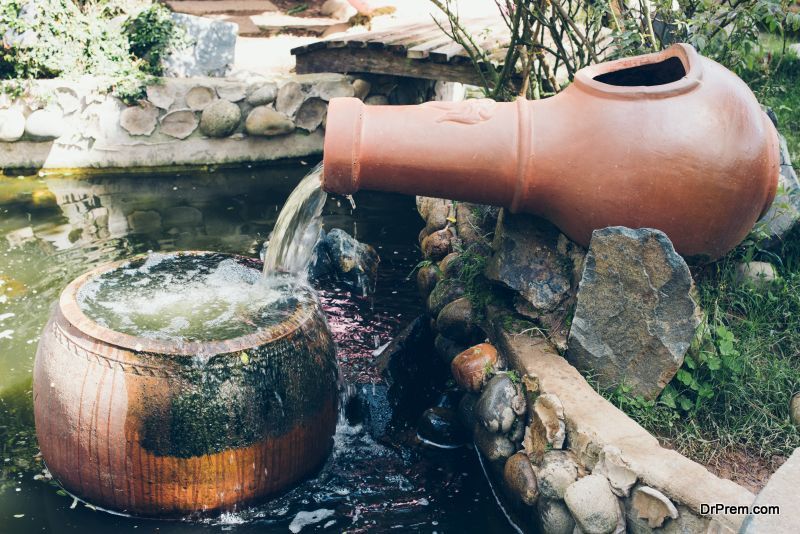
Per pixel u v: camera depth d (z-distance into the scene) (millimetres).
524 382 3461
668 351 3434
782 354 3811
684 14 4602
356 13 10586
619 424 3076
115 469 3104
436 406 4016
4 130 6805
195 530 3178
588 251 3480
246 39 9656
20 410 3918
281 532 3229
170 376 3037
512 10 4758
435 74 6992
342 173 3434
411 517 3387
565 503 3041
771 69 5980
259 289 3713
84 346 3096
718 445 3330
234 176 7234
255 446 3166
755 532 2229
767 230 4188
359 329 4652
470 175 3461
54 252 5457
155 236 5789
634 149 3322
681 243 3445
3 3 6996
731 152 3305
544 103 3539
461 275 4395
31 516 3232
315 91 7598
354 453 3736
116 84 6973
